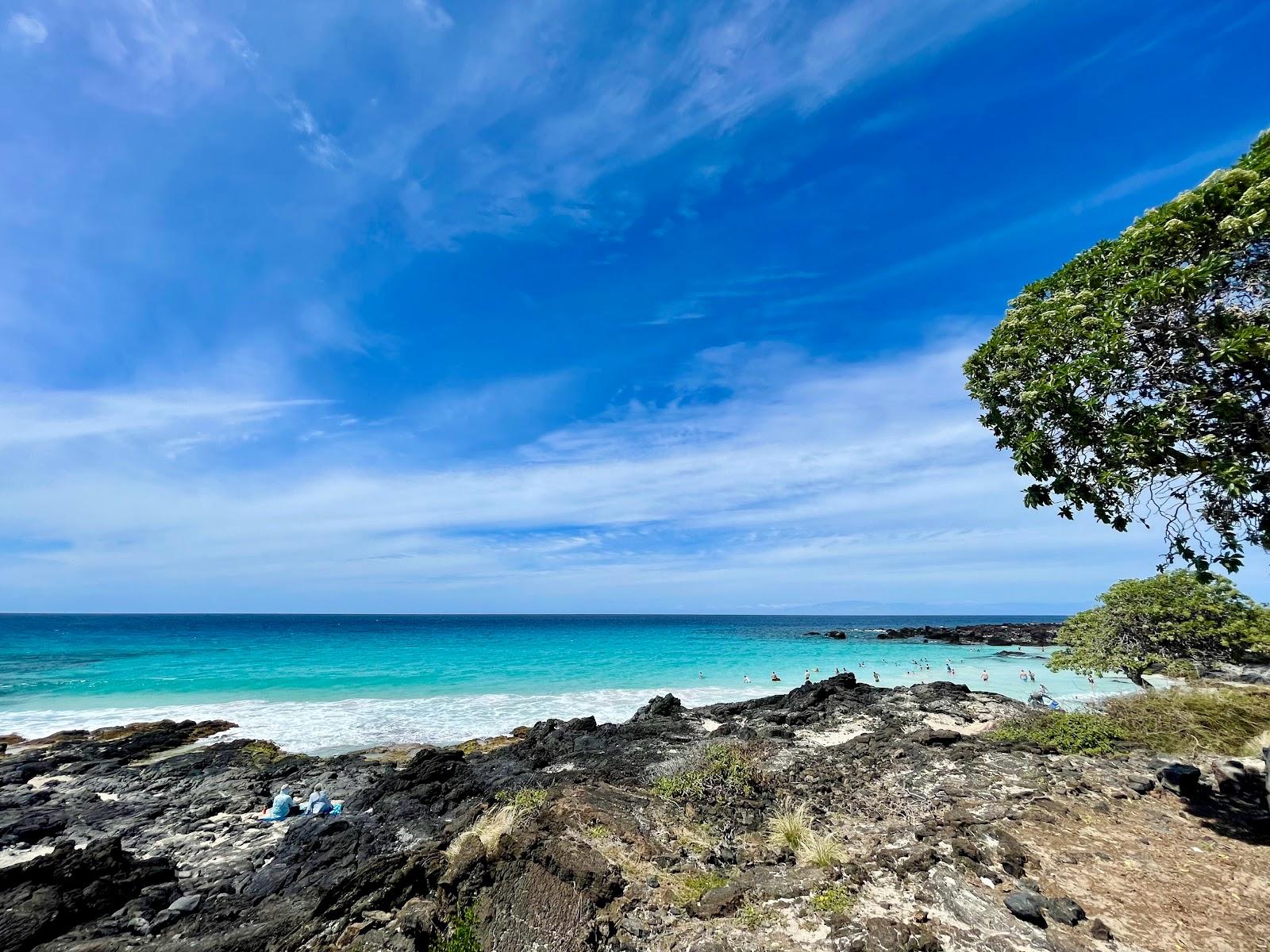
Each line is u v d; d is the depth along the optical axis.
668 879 7.47
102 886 9.13
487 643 64.06
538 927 6.71
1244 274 6.48
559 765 15.38
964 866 7.11
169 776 16.67
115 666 40.00
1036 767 10.64
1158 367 6.88
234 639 66.56
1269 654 14.43
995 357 8.43
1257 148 6.52
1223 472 6.04
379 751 19.34
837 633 73.88
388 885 7.94
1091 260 8.01
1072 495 7.61
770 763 12.98
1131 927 5.77
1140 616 15.91
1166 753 10.84
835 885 6.82
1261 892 6.16
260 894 9.68
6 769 16.72
